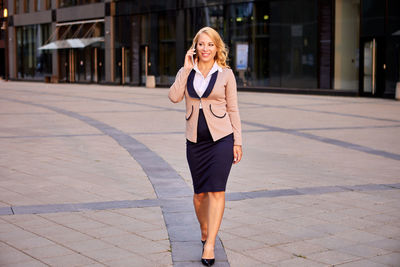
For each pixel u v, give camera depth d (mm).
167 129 12859
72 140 11109
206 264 4195
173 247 4637
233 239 4859
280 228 5180
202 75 4406
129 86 37938
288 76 27312
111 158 9000
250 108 18688
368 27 23844
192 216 5559
